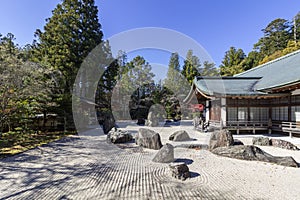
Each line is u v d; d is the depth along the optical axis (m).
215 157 5.18
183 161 4.79
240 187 3.16
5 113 6.97
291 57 11.05
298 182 3.38
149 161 4.80
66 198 2.76
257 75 11.51
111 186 3.20
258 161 4.73
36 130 9.73
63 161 4.78
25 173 3.87
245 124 9.28
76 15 12.17
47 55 11.39
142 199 2.72
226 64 28.73
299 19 23.72
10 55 6.69
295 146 6.12
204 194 2.89
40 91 7.68
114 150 6.07
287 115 8.65
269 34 27.27
